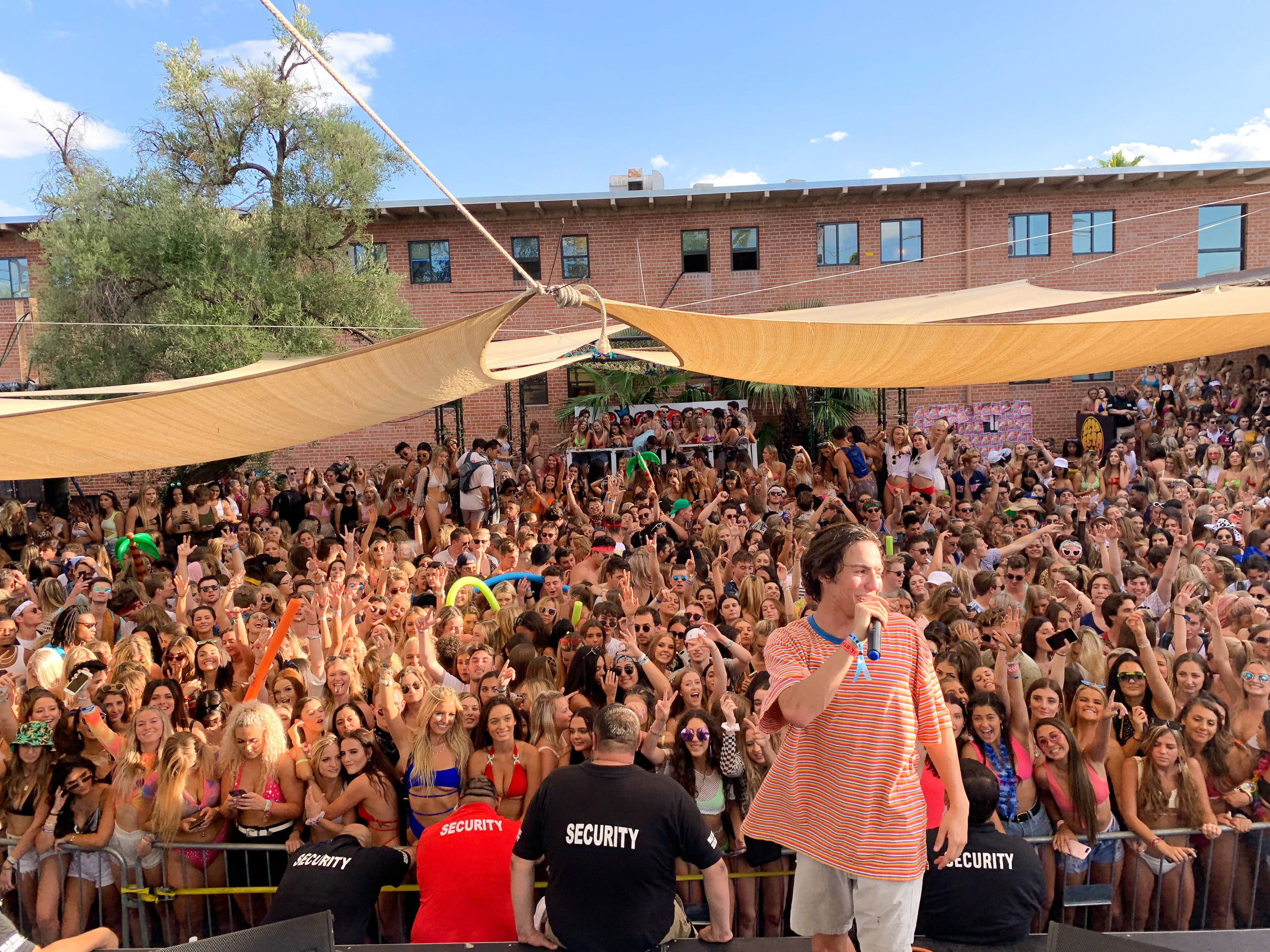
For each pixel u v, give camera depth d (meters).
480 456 11.82
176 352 13.09
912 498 11.64
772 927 4.39
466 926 3.55
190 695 5.44
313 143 14.74
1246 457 11.93
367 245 15.80
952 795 2.38
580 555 9.06
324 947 2.67
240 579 7.47
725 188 19.55
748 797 4.41
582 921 2.89
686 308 20.38
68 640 6.20
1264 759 4.44
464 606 7.31
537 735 4.77
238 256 13.82
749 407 19.05
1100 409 17.28
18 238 19.91
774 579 7.55
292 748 4.75
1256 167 18.66
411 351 5.81
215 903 4.47
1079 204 19.86
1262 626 5.20
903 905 2.29
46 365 14.41
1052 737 4.18
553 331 19.97
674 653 6.01
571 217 20.28
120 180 14.03
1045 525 8.86
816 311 11.89
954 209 20.02
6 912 4.45
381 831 4.53
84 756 4.70
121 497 18.98
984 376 7.99
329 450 20.33
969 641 5.41
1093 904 4.08
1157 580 7.71
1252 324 6.48
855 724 2.33
